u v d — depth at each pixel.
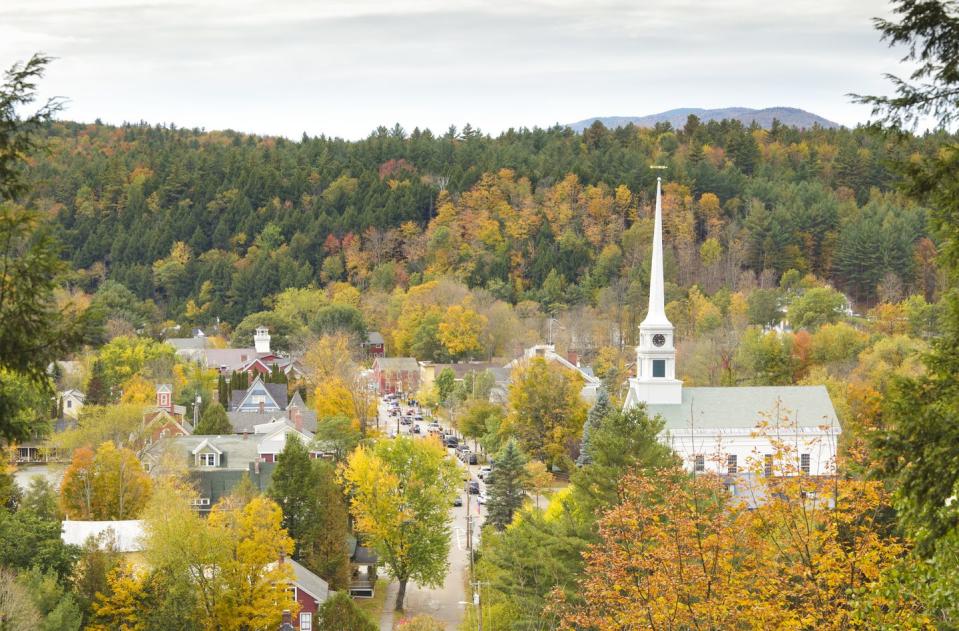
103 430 143.62
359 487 112.81
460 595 117.12
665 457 79.19
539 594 76.62
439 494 114.69
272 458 149.38
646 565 45.34
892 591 32.88
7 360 30.16
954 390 27.95
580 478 78.94
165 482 118.38
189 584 89.00
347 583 112.94
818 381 172.62
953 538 28.84
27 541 90.88
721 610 42.09
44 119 31.25
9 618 72.88
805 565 41.22
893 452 27.81
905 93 28.42
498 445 168.88
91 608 86.88
